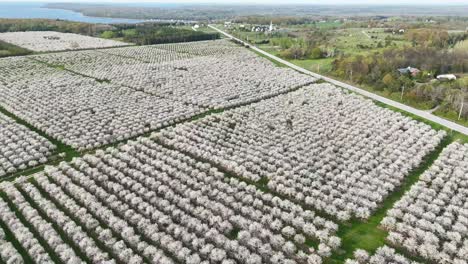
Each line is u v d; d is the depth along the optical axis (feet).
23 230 176.45
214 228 178.81
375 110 347.56
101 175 228.02
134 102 375.66
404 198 202.90
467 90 383.04
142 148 266.16
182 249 165.17
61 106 355.15
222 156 254.06
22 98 380.78
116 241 174.19
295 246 170.60
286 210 198.18
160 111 347.77
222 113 342.85
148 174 233.35
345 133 293.43
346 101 377.50
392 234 173.17
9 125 303.89
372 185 216.33
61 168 239.91
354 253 164.14
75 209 193.36
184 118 335.06
